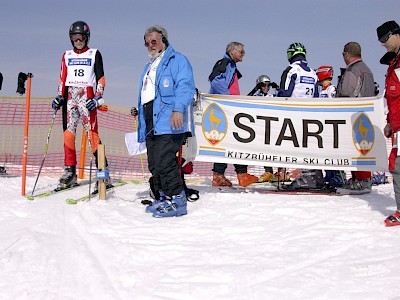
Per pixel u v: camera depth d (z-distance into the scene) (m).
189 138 5.46
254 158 5.56
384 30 3.80
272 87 8.35
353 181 5.93
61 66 6.04
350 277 2.57
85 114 5.87
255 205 4.74
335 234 3.50
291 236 3.52
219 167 6.40
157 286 2.48
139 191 5.97
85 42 6.00
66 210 4.60
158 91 4.48
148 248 3.20
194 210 4.57
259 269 2.73
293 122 5.60
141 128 4.87
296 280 2.52
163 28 4.65
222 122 5.54
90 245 3.32
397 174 3.78
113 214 4.38
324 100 5.58
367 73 5.76
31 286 2.51
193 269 2.75
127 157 8.58
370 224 3.82
